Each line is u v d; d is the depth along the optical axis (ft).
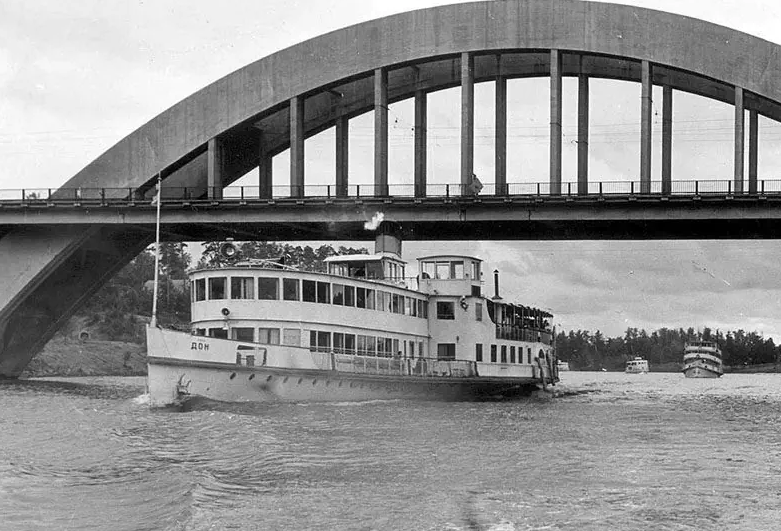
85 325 377.50
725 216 198.08
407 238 239.91
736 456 97.04
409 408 148.15
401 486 74.23
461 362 177.99
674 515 65.31
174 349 134.00
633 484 77.30
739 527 61.98
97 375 321.93
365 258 173.58
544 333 226.99
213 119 240.94
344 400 151.94
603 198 201.77
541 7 225.35
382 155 231.71
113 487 72.69
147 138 244.63
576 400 207.21
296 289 147.74
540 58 240.12
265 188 263.90
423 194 247.50
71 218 225.97
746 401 213.87
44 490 71.31
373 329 161.58
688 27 217.36
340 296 154.81
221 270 145.79
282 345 143.23
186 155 242.99
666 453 98.73
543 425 128.67
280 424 117.08
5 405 154.81
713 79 215.72
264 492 71.15
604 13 222.28
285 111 263.49
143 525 60.34
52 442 100.78
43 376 306.14
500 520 62.59
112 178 246.68
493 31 227.40
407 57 231.50
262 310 144.66
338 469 82.28
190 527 59.57
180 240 254.47
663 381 435.94
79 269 248.52
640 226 214.48
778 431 127.75
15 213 226.99
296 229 233.76
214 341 136.36
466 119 226.58
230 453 91.04
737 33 214.69
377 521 61.77
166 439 102.63
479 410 153.38
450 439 106.42
